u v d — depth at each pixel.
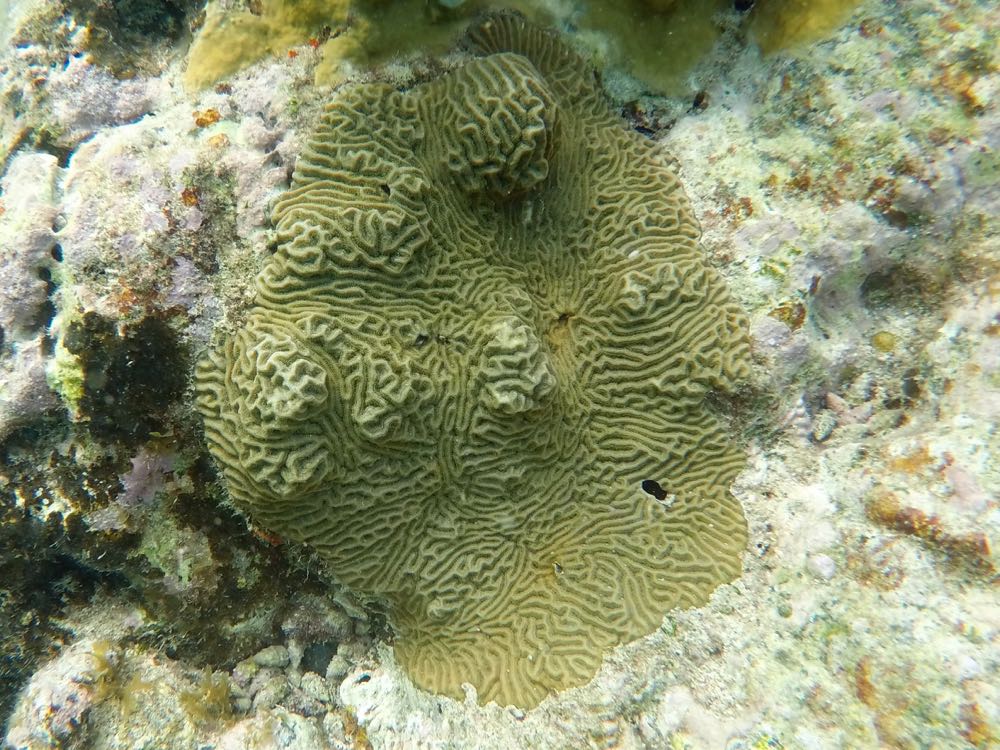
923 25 0.30
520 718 0.30
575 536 0.32
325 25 0.31
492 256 0.32
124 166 0.29
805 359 0.31
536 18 0.32
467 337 0.31
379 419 0.29
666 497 0.32
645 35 0.33
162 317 0.28
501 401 0.30
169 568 0.30
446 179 0.31
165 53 0.34
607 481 0.32
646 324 0.31
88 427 0.28
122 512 0.29
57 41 0.33
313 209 0.29
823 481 0.30
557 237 0.33
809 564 0.29
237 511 0.31
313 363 0.28
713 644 0.30
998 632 0.25
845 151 0.31
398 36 0.31
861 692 0.26
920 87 0.30
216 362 0.29
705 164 0.33
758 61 0.33
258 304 0.29
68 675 0.29
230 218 0.30
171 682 0.31
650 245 0.32
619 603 0.31
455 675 0.32
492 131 0.30
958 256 0.31
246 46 0.31
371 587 0.31
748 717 0.28
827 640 0.28
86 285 0.28
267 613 0.33
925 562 0.27
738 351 0.31
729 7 0.33
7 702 0.30
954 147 0.30
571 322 0.33
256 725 0.31
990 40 0.30
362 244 0.29
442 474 0.31
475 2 0.32
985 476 0.26
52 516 0.29
